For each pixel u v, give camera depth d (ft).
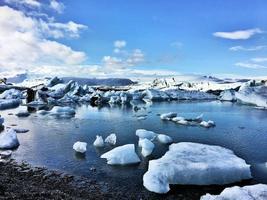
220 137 62.69
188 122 79.82
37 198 25.68
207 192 32.89
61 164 41.37
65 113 97.04
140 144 51.62
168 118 87.04
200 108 125.70
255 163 43.65
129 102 158.30
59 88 166.71
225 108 125.90
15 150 48.52
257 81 169.27
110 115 97.04
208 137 62.59
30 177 35.65
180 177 34.35
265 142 57.98
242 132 68.33
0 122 71.97
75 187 33.01
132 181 35.37
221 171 35.09
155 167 35.32
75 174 37.40
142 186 33.86
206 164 35.53
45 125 74.38
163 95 175.63
